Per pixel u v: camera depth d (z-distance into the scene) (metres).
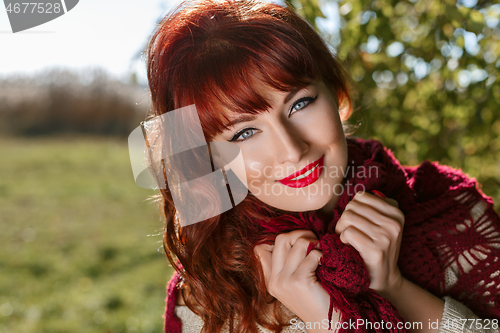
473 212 1.03
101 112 10.41
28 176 7.18
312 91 0.85
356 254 0.85
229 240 1.00
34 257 4.14
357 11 1.83
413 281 1.00
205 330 0.99
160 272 3.82
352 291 0.84
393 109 2.12
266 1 0.95
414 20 2.03
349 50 1.86
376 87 1.98
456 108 2.06
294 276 0.89
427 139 2.11
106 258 4.14
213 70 0.82
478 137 2.14
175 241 1.07
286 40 0.82
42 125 10.41
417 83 2.07
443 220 1.01
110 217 5.35
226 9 0.89
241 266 0.98
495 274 0.96
